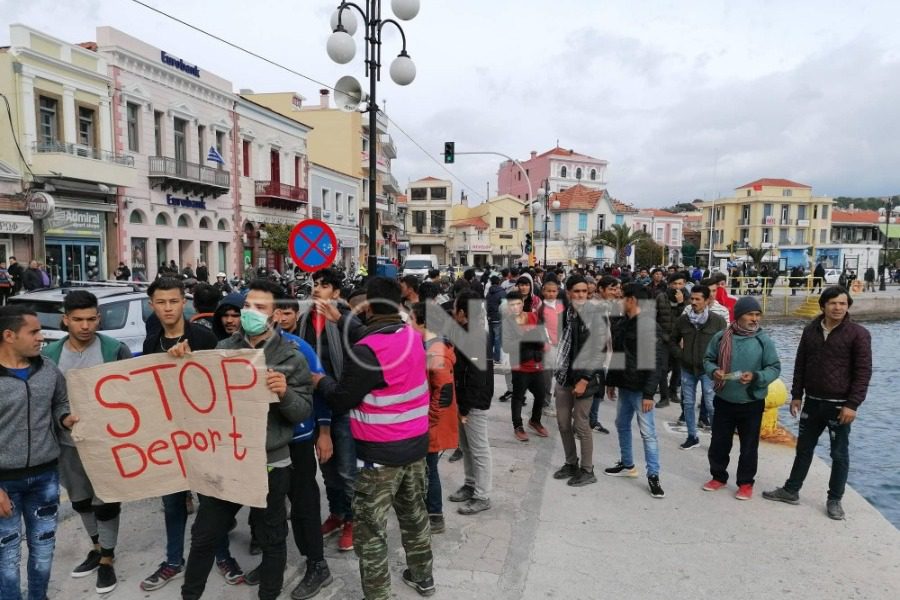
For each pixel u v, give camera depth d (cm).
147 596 341
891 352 2088
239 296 415
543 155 7644
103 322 685
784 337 2384
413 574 344
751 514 470
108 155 2109
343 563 385
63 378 324
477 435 461
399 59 945
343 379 309
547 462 589
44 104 1883
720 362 508
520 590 353
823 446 902
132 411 315
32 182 1819
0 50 1769
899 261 6681
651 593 352
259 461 299
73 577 361
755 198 7156
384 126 5072
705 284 638
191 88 2569
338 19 893
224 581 360
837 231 7525
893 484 734
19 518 308
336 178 4172
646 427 505
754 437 500
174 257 2491
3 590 305
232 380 301
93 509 354
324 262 741
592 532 433
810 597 349
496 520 451
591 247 6003
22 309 299
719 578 370
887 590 357
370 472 315
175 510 352
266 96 4362
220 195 2800
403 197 7119
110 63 2127
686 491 519
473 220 6938
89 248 2052
